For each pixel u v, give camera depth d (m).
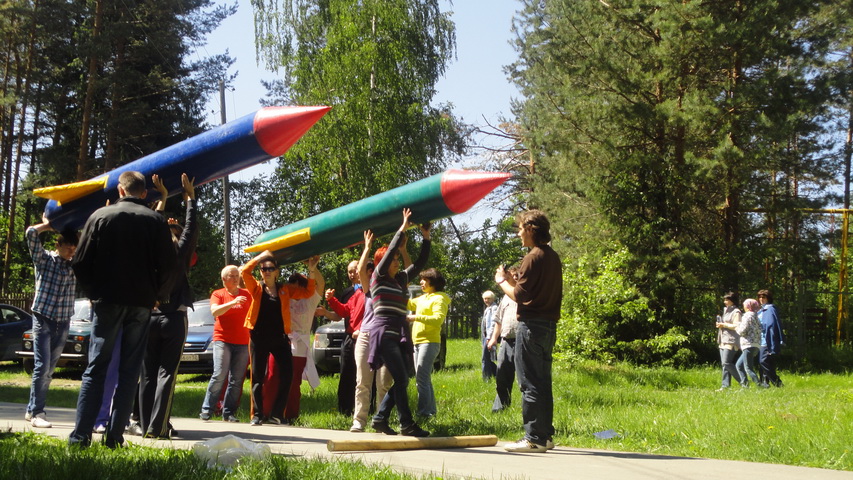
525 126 25.30
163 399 6.39
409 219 7.66
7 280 31.64
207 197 39.31
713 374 16.72
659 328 19.59
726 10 19.66
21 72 30.56
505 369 9.50
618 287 19.08
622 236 20.34
